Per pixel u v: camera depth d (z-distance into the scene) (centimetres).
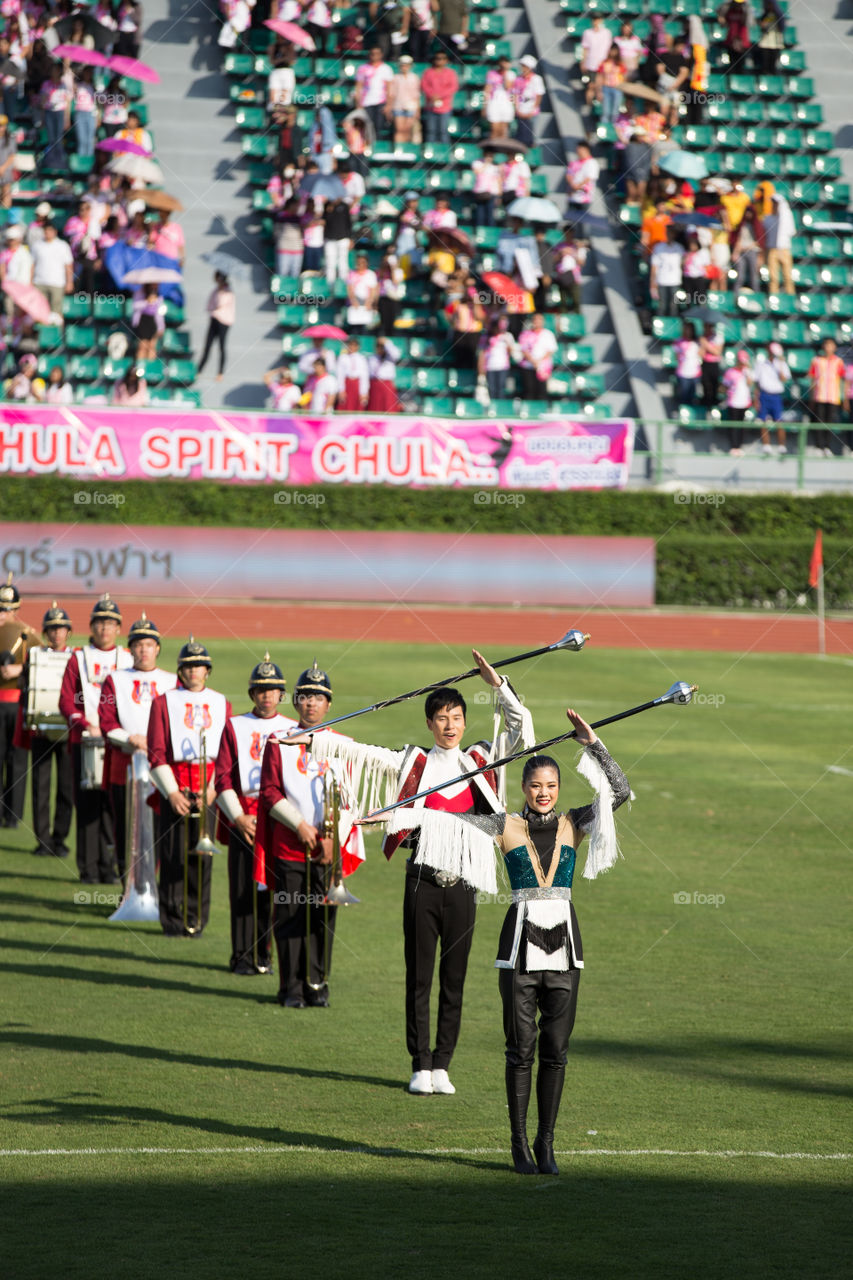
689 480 4822
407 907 1090
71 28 5028
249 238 5159
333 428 4422
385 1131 988
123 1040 1185
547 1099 921
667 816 2144
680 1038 1219
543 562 4475
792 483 4850
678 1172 918
